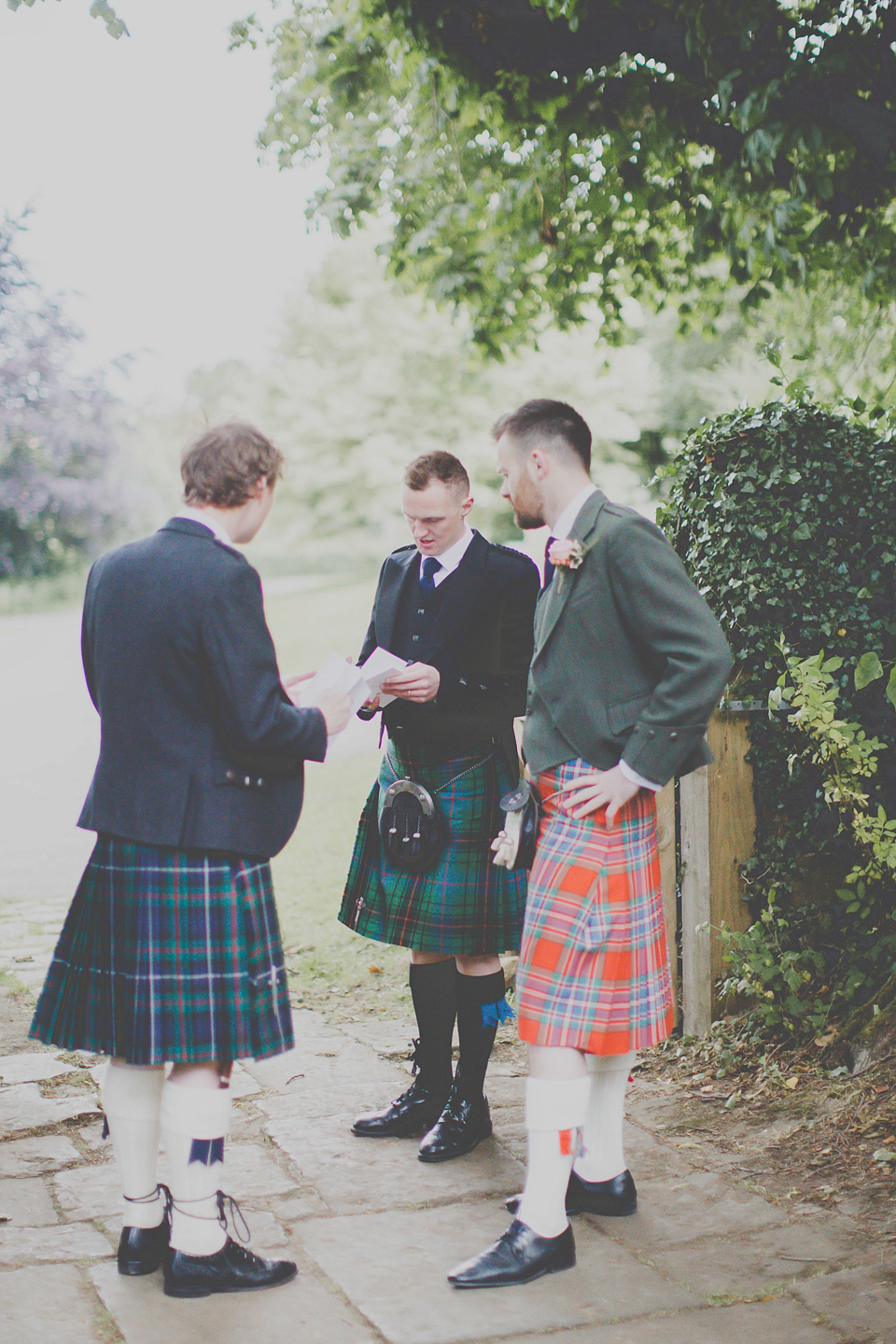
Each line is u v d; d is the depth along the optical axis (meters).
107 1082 2.04
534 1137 2.08
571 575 2.12
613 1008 2.08
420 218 5.76
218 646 1.90
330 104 5.69
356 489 21.19
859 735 3.28
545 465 2.17
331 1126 2.80
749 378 15.23
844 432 3.29
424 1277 2.07
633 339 16.75
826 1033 3.06
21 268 20.31
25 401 21.17
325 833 6.89
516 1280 2.04
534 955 2.09
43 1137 2.72
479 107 4.96
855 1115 2.70
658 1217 2.32
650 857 2.17
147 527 23.88
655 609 2.04
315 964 4.32
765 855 3.29
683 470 3.50
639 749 2.01
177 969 1.91
